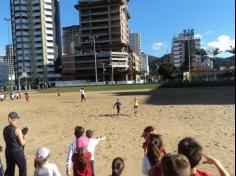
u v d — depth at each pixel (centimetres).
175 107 3300
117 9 17425
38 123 2555
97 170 1175
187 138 398
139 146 1528
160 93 6153
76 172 786
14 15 18288
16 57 18362
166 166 315
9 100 6131
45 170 716
